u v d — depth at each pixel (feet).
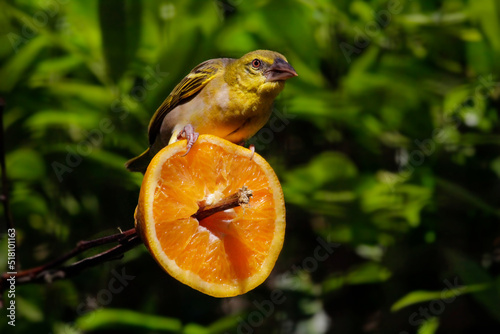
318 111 11.14
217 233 10.49
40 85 11.10
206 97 10.69
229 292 10.46
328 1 11.10
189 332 11.14
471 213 11.21
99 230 11.26
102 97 11.06
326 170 11.12
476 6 11.07
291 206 11.26
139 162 10.85
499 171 11.22
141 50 11.09
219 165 10.52
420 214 11.19
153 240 10.43
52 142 11.24
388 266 11.22
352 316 11.34
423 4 11.16
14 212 11.25
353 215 11.13
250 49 11.14
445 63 11.20
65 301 11.27
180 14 11.07
